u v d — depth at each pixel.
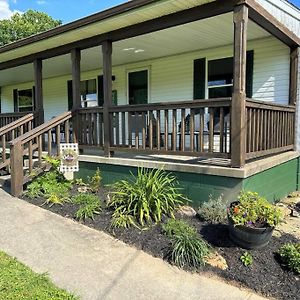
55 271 2.91
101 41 5.66
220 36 6.07
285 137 5.76
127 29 5.24
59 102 11.02
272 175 5.07
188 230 3.50
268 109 4.90
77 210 4.32
